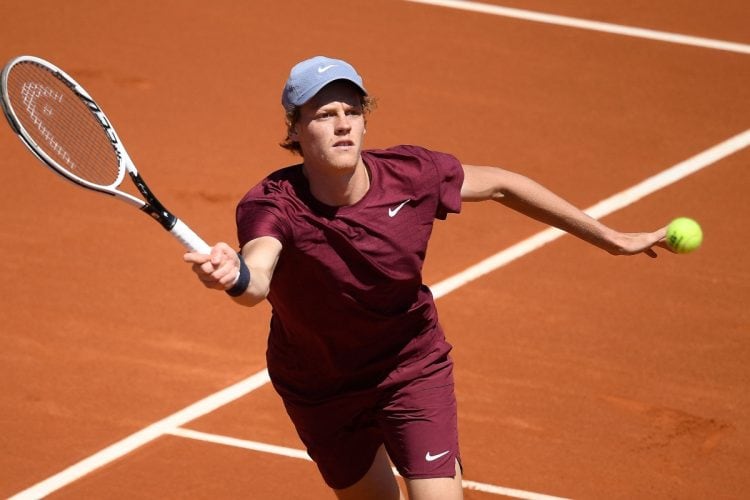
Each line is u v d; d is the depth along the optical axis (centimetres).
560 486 2234
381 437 1784
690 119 3781
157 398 2520
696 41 4291
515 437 2373
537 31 4381
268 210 1521
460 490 1698
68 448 2364
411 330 1686
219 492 2220
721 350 2669
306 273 1559
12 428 2422
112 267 3022
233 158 3581
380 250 1563
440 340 1728
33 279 2967
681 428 2402
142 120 3794
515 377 2567
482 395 2506
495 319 2784
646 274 2964
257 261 1427
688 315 2800
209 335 2744
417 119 3800
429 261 3031
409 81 4044
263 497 2206
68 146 1661
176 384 2566
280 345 1709
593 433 2388
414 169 1606
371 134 3703
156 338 2733
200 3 4600
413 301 1653
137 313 2828
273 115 3844
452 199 1627
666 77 4053
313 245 1540
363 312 1602
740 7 4544
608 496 2211
